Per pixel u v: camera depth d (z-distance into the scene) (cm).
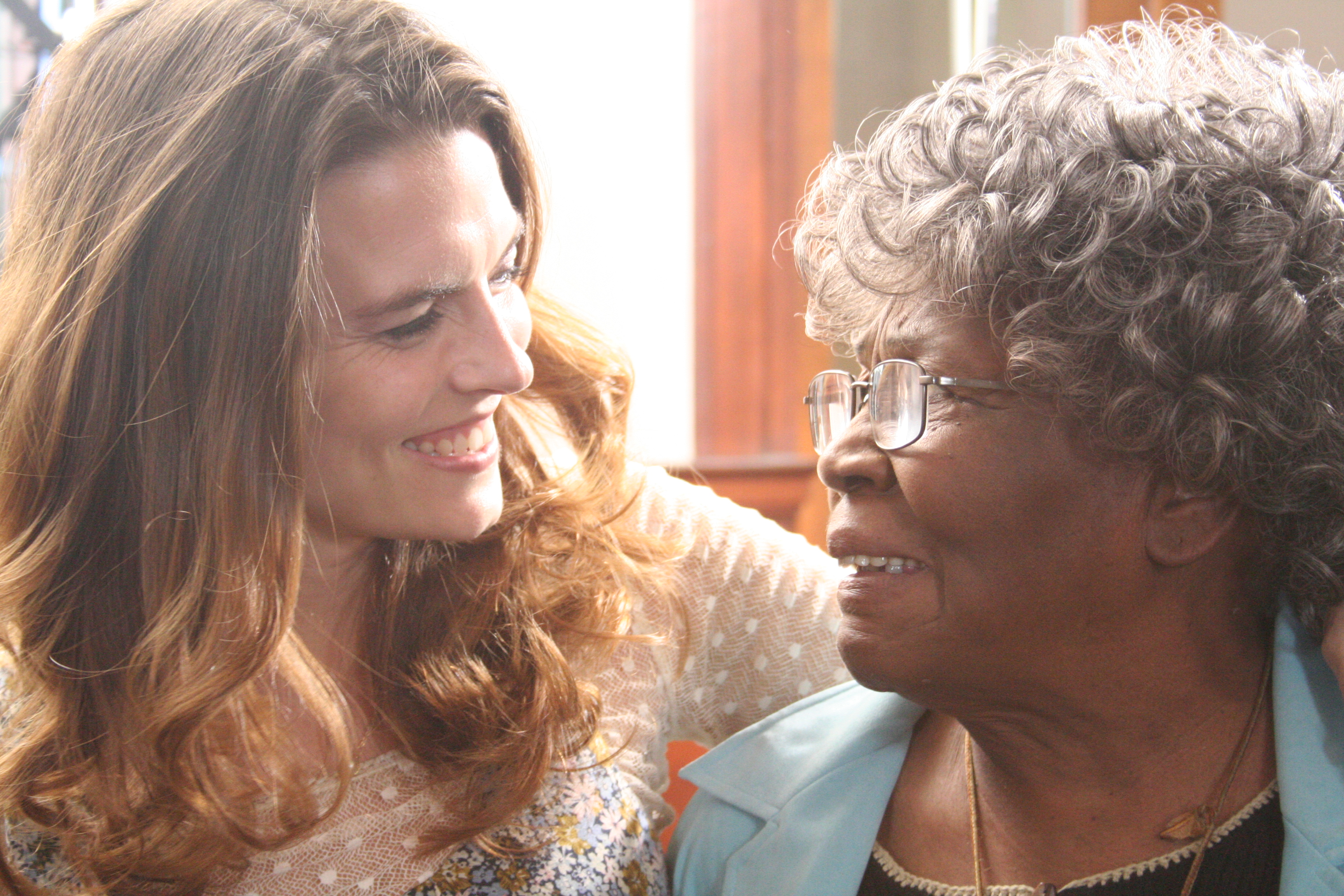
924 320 76
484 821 94
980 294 72
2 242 96
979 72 84
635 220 246
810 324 91
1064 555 73
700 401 256
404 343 85
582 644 106
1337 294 71
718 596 115
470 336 86
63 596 90
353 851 92
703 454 257
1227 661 79
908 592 78
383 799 95
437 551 104
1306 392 71
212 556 86
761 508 251
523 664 101
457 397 87
